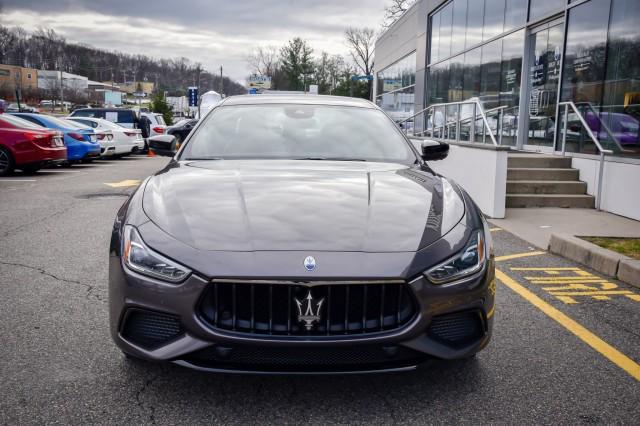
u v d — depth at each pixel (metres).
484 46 13.97
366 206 2.67
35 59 107.25
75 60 115.12
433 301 2.33
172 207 2.64
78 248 5.41
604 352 3.16
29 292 4.00
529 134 11.49
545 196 8.34
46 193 9.58
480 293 2.46
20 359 2.88
